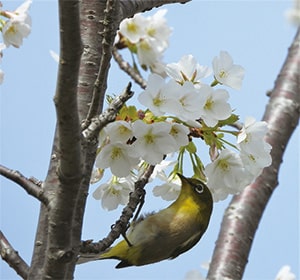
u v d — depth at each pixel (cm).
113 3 738
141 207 1077
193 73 876
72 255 712
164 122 820
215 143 883
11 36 1041
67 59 630
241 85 878
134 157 830
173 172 991
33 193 721
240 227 1270
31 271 789
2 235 816
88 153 758
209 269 1223
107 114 722
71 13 615
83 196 759
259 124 893
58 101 647
